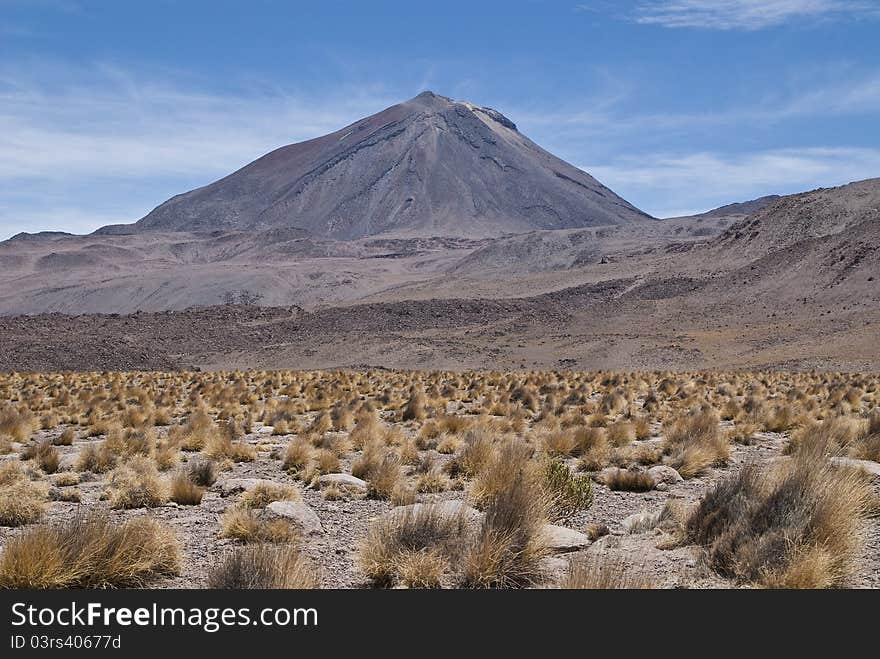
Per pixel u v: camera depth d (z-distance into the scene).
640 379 47.06
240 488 14.38
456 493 14.02
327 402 33.47
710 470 16.41
